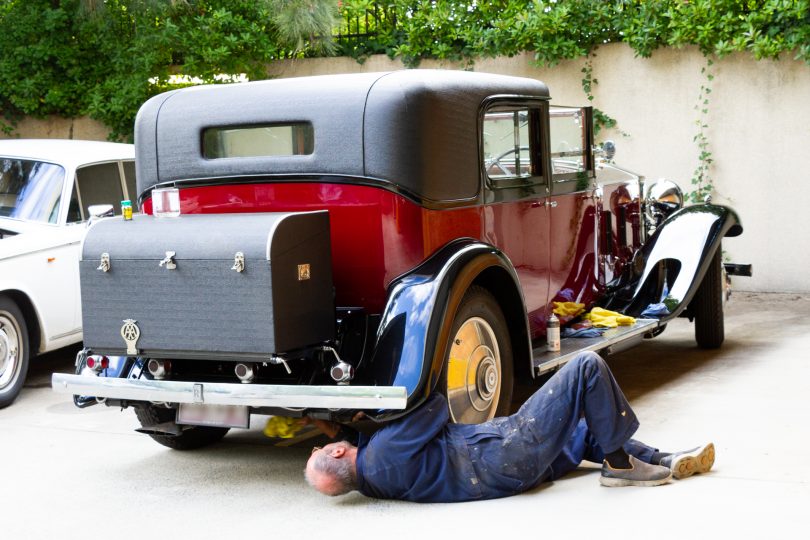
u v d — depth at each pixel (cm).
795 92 919
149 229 424
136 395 423
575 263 589
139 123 491
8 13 1052
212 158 476
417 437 392
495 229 493
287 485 442
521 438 392
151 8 983
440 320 407
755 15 901
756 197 943
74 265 685
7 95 1065
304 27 951
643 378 628
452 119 455
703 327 705
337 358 410
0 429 566
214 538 373
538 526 363
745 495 386
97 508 416
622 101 985
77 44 1066
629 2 956
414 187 433
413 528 370
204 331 405
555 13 960
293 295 399
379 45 1049
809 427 488
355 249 440
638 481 402
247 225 401
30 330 661
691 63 953
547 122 546
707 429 491
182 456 499
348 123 436
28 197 695
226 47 1020
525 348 477
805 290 934
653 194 741
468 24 1014
